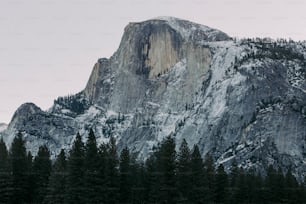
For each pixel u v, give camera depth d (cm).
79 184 19312
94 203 19362
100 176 19675
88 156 19625
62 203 19800
